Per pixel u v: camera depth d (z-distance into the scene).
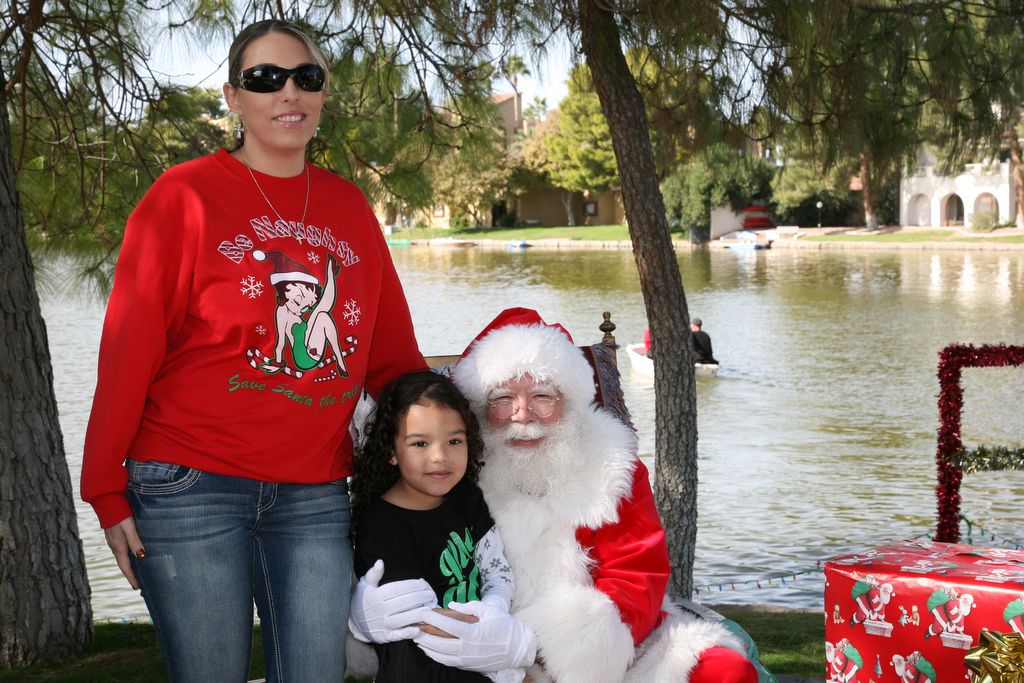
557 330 2.79
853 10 5.30
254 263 2.23
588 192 62.78
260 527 2.32
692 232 56.56
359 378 2.38
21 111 5.36
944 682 2.87
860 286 32.09
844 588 3.04
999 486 9.77
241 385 2.21
